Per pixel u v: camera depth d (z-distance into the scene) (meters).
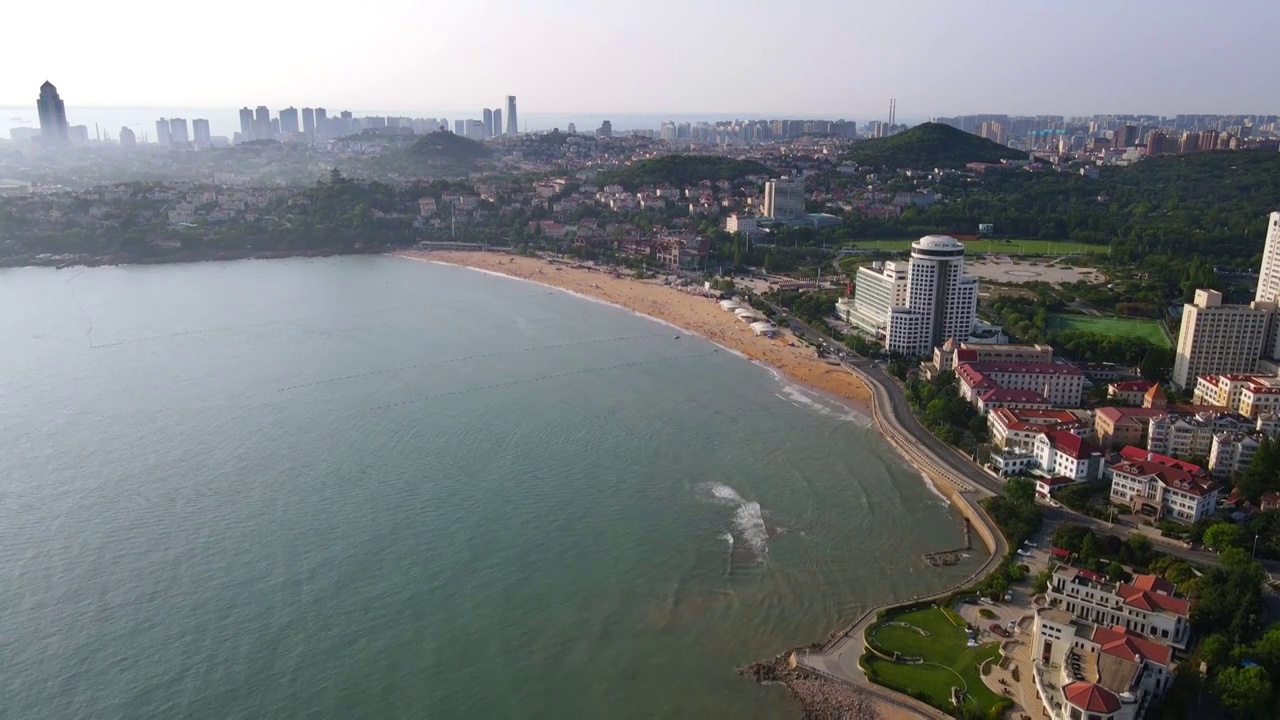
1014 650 184.75
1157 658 168.00
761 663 185.12
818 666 182.00
